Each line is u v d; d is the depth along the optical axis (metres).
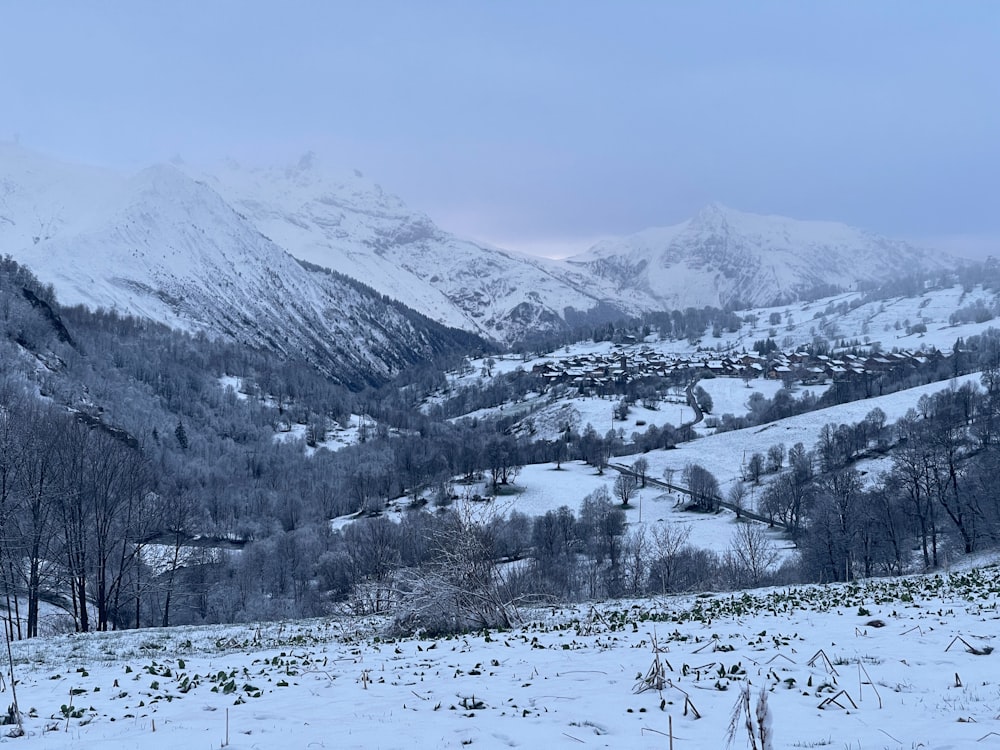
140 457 68.38
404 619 29.61
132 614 76.31
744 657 17.69
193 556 81.56
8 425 53.53
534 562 69.06
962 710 12.44
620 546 100.75
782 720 12.48
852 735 11.43
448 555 29.52
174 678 19.58
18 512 50.56
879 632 20.06
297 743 12.12
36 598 50.31
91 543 55.25
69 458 52.69
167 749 12.03
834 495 85.69
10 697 17.39
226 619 80.44
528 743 11.80
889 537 80.75
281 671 20.30
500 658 20.41
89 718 14.75
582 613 31.28
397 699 15.58
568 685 16.09
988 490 74.81
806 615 24.56
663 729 12.30
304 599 81.69
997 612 22.03
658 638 22.09
